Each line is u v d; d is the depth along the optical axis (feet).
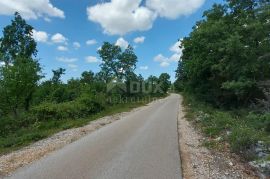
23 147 43.16
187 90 146.20
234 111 84.89
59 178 27.37
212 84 107.96
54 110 73.97
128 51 202.18
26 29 135.85
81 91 116.16
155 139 46.57
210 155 37.11
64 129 60.44
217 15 99.30
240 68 83.30
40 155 36.78
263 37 82.23
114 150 38.70
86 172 29.12
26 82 73.56
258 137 40.70
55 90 107.24
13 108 71.72
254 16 86.28
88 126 64.34
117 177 27.63
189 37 109.70
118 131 55.21
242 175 29.71
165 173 28.89
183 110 107.24
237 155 37.27
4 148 43.19
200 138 48.85
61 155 36.29
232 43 81.35
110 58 200.64
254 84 81.56
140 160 33.60
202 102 110.01
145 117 81.61
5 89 69.82
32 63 78.13
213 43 92.43
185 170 30.45
